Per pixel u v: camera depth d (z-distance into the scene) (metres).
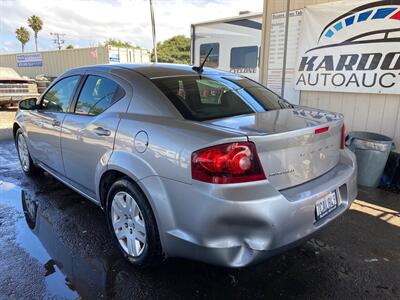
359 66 4.58
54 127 3.31
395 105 4.38
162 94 2.41
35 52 19.52
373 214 3.39
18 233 2.96
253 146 1.86
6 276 2.37
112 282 2.31
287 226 1.90
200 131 2.00
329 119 2.42
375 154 3.99
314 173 2.23
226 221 1.83
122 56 16.88
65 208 3.47
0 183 4.18
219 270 2.45
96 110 2.82
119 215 2.53
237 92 2.72
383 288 2.27
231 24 8.02
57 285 2.28
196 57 9.03
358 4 4.45
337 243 2.83
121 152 2.39
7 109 12.45
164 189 2.07
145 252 2.30
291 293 2.22
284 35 5.42
